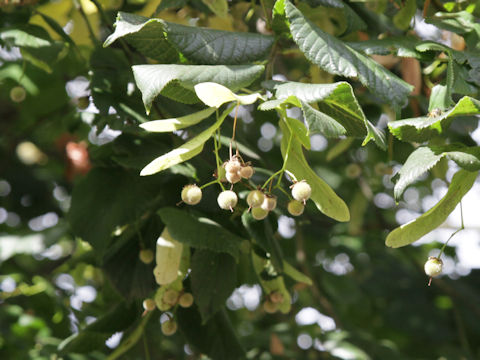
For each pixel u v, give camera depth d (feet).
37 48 2.10
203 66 1.60
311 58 1.69
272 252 1.91
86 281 2.91
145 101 1.56
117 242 2.05
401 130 1.68
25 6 2.15
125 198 2.02
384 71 1.75
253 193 1.62
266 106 1.55
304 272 2.97
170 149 2.06
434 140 2.17
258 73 1.61
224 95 1.53
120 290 2.03
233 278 1.94
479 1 2.06
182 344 2.97
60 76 2.92
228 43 1.69
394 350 2.88
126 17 1.65
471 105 1.60
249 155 1.98
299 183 1.61
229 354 2.06
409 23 2.11
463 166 1.57
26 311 2.86
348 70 1.69
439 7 2.15
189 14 2.34
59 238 2.81
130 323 2.09
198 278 1.93
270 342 2.85
